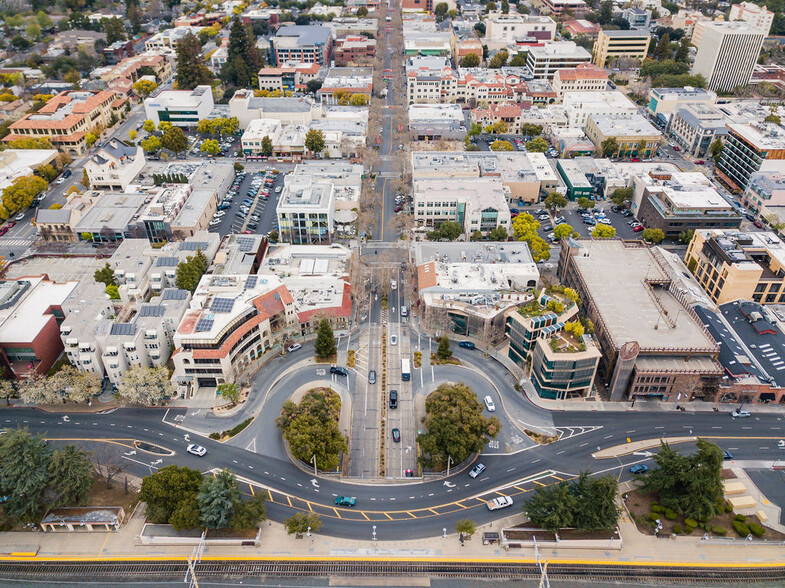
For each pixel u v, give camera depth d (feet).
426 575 521.65
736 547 545.03
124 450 629.10
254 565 529.45
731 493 583.99
